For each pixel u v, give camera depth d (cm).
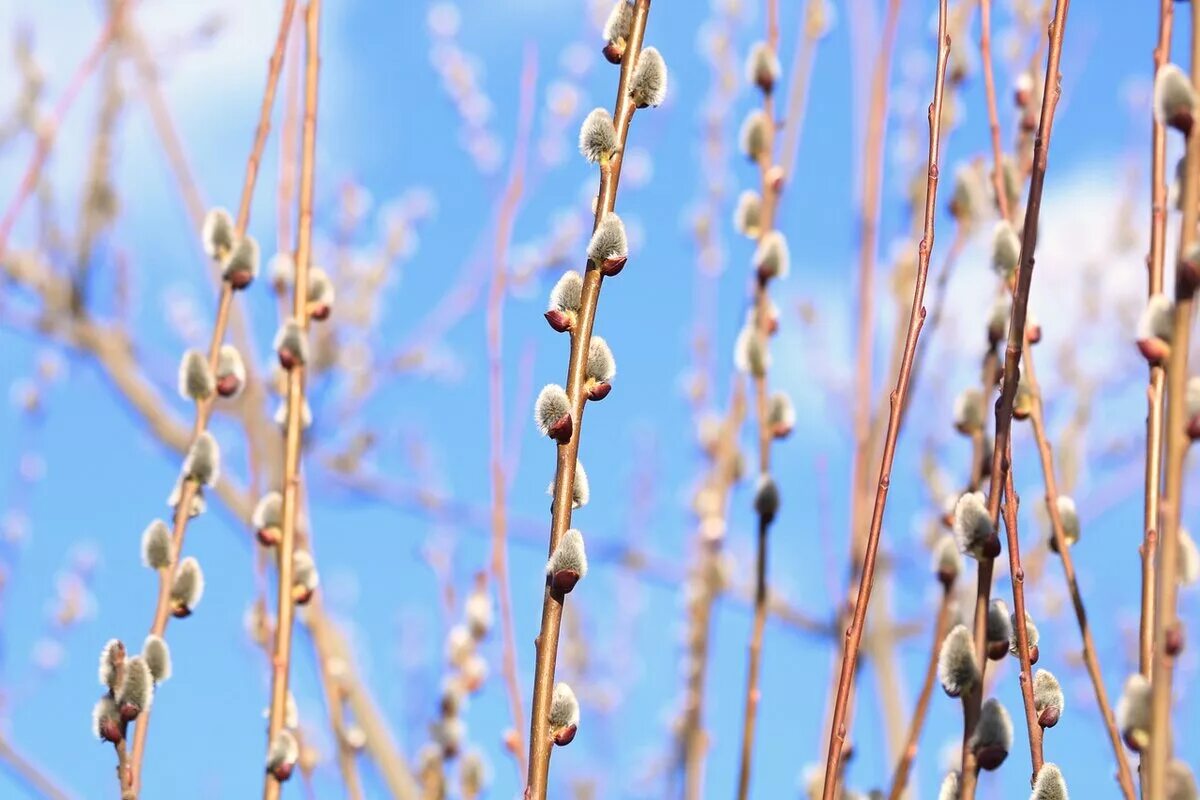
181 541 119
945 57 112
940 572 118
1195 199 100
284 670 118
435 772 133
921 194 150
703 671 139
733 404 145
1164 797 98
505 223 135
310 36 126
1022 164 128
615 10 111
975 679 105
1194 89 100
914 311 109
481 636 137
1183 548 106
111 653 113
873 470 132
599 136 109
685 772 136
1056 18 110
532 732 105
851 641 107
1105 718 108
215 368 122
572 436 107
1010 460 108
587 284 108
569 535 106
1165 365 101
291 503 120
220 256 125
